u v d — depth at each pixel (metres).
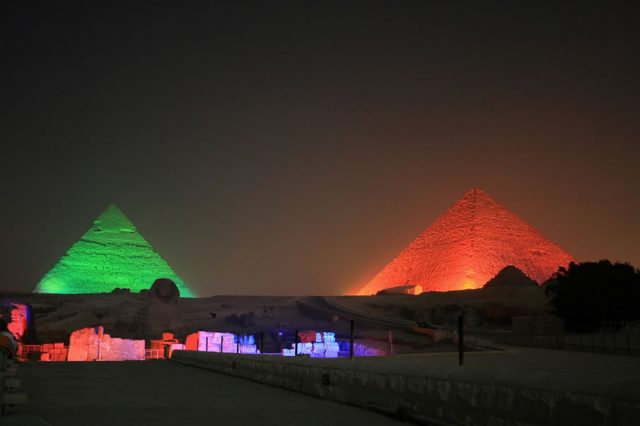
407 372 10.95
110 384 18.27
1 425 9.52
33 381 19.09
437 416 10.02
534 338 68.31
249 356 20.03
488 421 8.84
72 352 50.59
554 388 7.79
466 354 48.84
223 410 12.45
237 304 153.25
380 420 10.95
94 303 123.12
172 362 30.94
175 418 11.44
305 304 138.00
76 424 10.70
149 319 83.94
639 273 76.50
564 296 74.75
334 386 13.66
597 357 46.19
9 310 61.56
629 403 6.81
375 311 130.62
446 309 120.81
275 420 11.10
